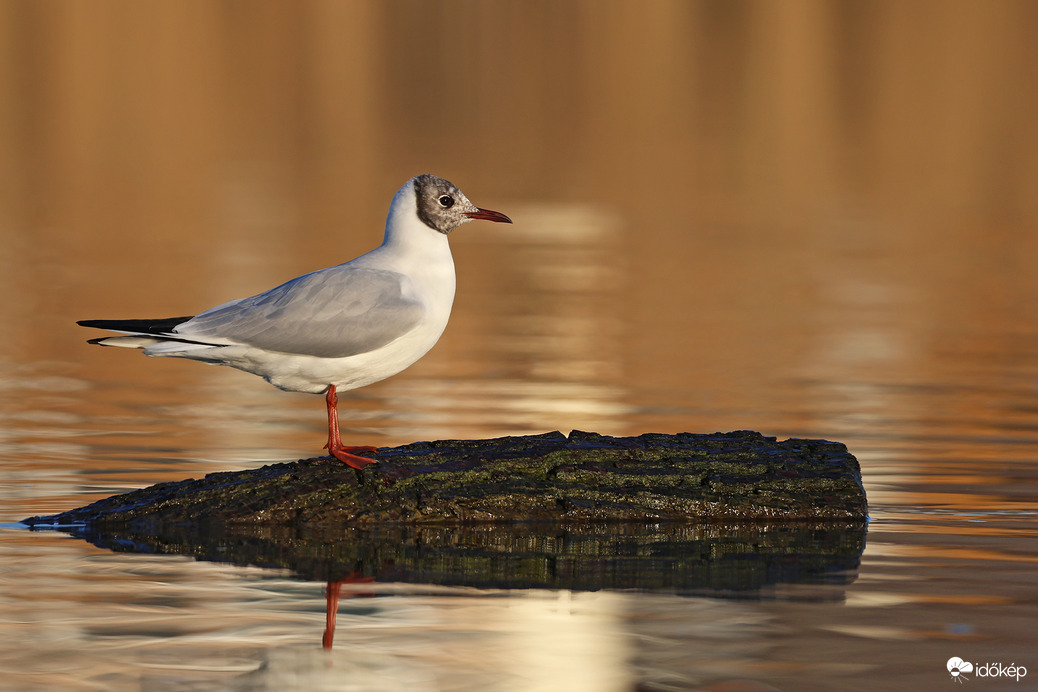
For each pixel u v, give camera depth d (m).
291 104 56.47
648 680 7.00
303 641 7.53
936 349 18.94
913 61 63.53
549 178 38.81
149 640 7.52
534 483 10.31
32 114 51.22
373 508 10.04
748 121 52.12
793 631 7.70
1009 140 47.03
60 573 8.75
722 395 16.00
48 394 15.83
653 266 26.09
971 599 8.24
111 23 66.75
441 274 10.27
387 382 16.83
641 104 56.56
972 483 11.49
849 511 10.25
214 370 17.72
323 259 25.70
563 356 18.41
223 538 9.70
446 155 43.72
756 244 28.70
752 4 75.00
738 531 10.06
